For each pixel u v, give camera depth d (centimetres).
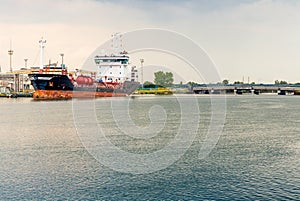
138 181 2895
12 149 4159
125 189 2694
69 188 2717
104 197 2533
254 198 2491
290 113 9481
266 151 4028
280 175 3030
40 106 11612
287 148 4200
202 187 2730
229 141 4744
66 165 3394
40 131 5666
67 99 13962
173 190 2672
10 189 2692
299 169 3219
